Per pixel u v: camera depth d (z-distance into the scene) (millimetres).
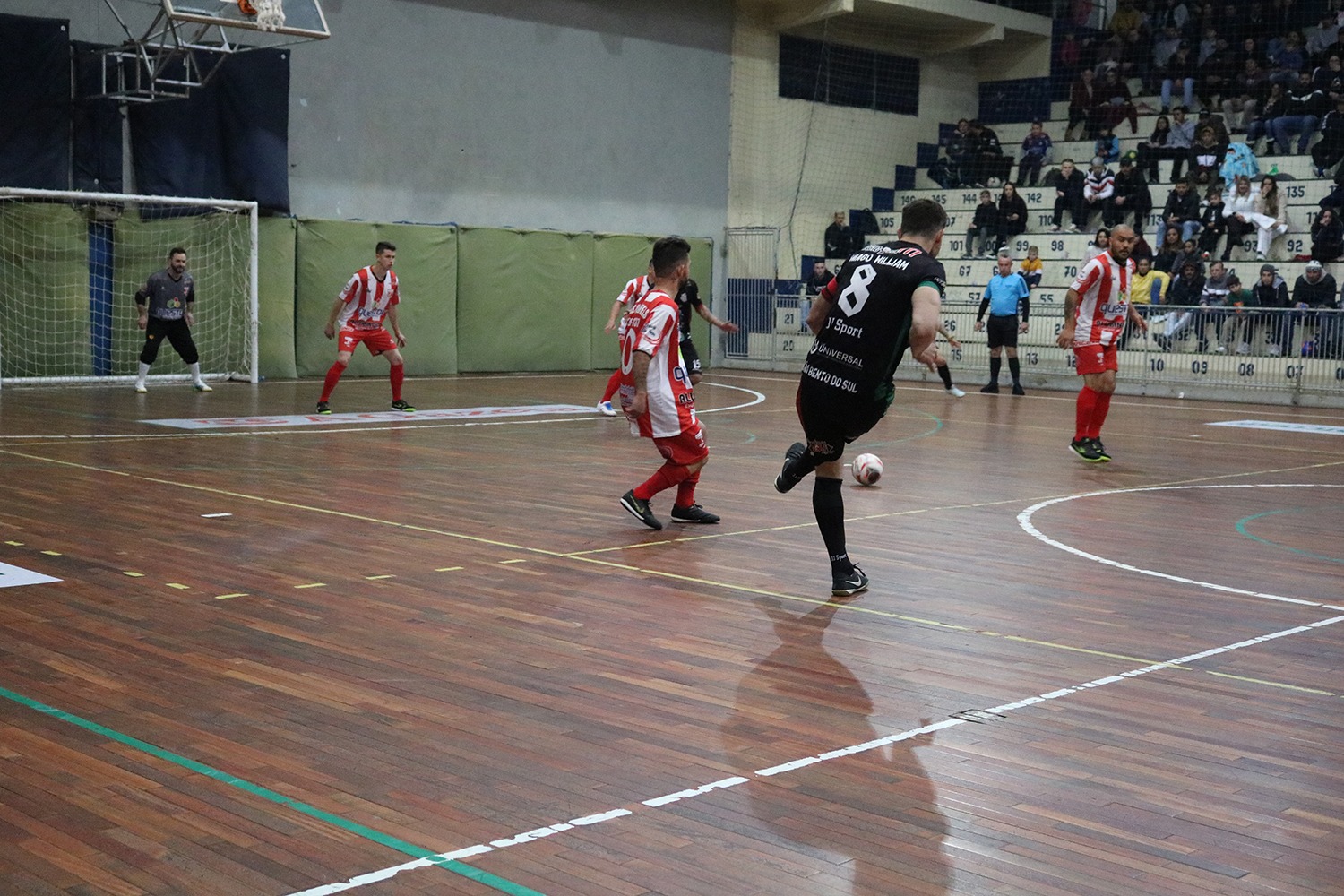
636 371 7023
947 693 4328
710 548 6742
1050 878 2914
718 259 24375
